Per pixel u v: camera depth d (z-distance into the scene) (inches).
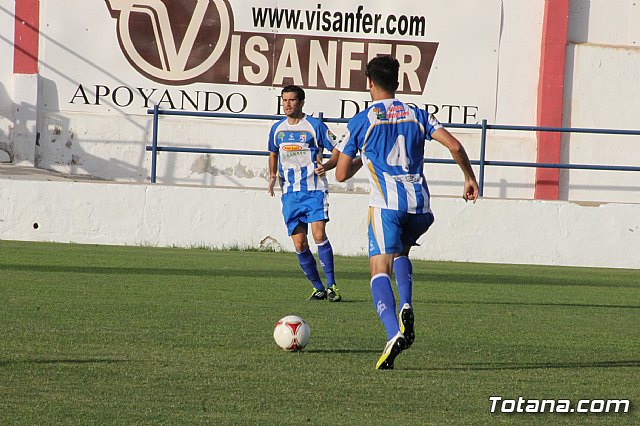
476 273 1876.2
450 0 2603.3
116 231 2149.4
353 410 634.2
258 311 1164.5
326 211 1359.5
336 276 1705.2
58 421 577.9
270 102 2576.3
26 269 1567.4
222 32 2556.6
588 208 2180.1
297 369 776.3
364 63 2588.6
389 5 2588.6
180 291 1350.9
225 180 2566.4
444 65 2608.3
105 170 2549.2
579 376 789.9
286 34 2571.4
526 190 2618.1
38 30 2534.5
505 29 2613.2
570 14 2625.5
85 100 2549.2
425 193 824.3
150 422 583.8
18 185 2130.9
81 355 808.9
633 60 2635.3
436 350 909.8
